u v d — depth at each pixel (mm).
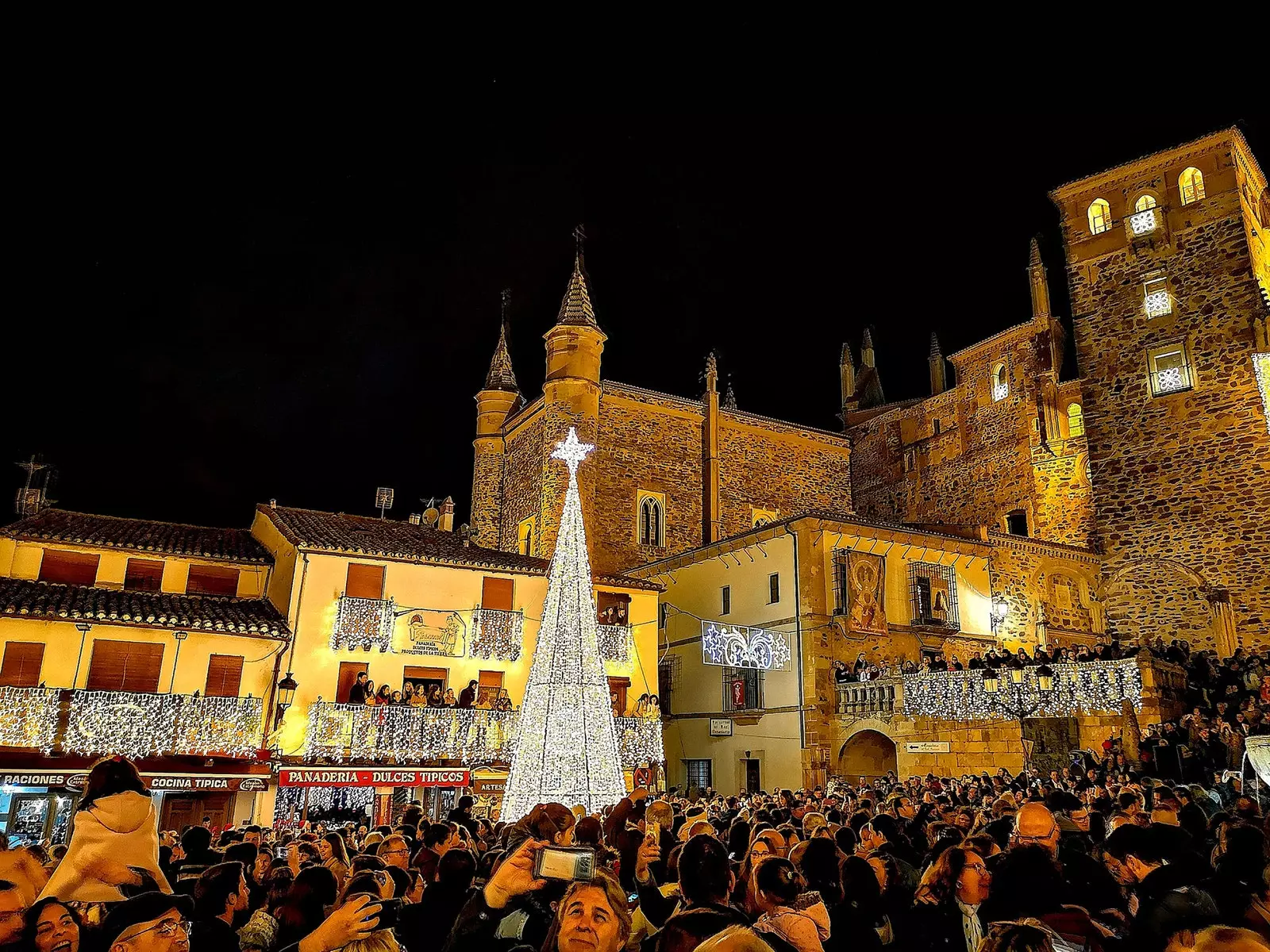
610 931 4043
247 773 24188
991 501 41281
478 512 43375
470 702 27656
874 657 31656
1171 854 6102
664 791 29344
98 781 5656
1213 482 29906
